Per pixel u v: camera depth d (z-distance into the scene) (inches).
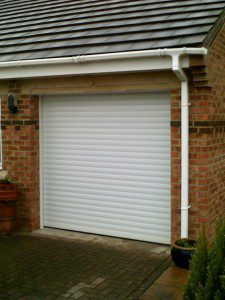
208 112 173.5
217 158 189.5
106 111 201.8
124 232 200.7
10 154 217.5
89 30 211.9
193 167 176.4
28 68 194.5
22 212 215.5
